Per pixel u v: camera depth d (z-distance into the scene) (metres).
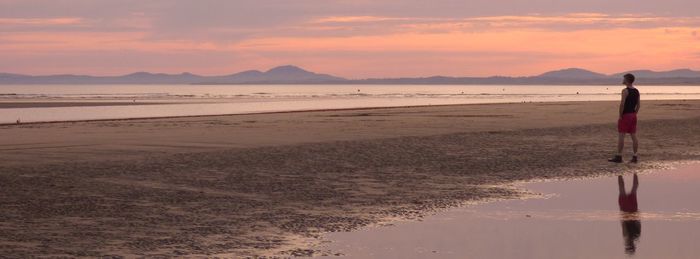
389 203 14.75
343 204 14.57
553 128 37.56
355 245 10.91
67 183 17.14
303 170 20.06
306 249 10.62
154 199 14.88
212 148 26.67
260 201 14.81
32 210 13.50
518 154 24.73
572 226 12.41
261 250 10.54
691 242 11.01
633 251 10.40
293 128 39.00
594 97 144.00
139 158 23.00
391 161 22.38
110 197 15.08
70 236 11.27
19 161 22.14
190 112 66.69
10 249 10.34
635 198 15.61
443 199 15.32
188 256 10.12
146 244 10.80
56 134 34.59
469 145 27.89
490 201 15.13
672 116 50.81
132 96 143.75
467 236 11.57
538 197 15.73
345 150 25.72
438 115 53.22
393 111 60.69
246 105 87.00
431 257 10.16
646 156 24.66
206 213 13.39
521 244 10.95
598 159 23.61
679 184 17.95
